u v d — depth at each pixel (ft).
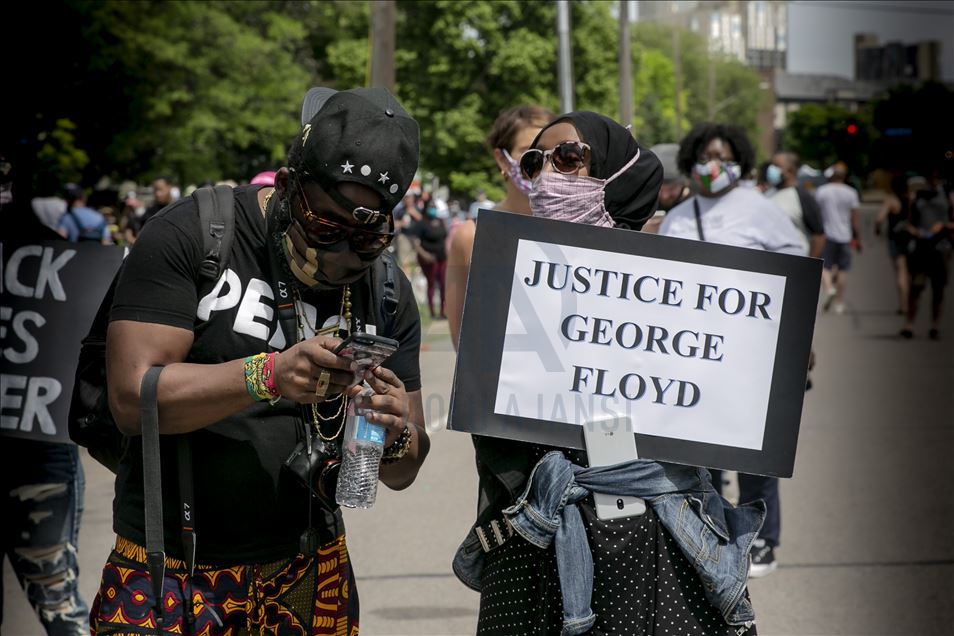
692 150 18.66
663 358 9.32
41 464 13.44
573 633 8.75
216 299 8.64
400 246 74.23
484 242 9.18
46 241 13.16
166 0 77.92
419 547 20.98
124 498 8.87
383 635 16.52
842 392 38.75
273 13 88.89
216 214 8.66
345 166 8.08
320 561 9.14
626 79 58.65
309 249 8.38
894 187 56.08
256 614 8.92
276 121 86.63
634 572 8.96
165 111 77.97
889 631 16.57
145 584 8.73
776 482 19.29
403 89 112.78
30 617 17.74
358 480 8.50
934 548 20.94
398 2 110.63
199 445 8.74
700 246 9.32
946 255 52.60
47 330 13.10
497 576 9.27
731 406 9.37
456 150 113.80
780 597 18.30
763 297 9.39
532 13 108.68
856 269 105.29
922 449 29.63
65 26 31.96
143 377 8.27
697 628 8.97
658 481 9.11
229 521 8.80
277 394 8.16
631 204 10.03
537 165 10.00
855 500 24.56
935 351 49.21
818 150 426.10
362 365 8.10
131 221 80.48
